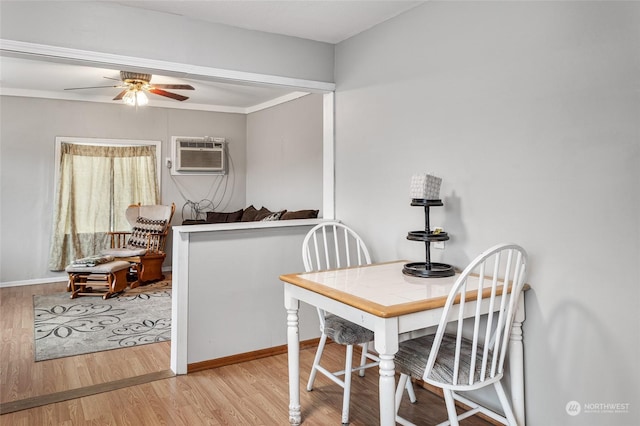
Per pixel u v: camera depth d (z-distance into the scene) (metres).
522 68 2.15
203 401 2.57
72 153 5.98
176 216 6.64
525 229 2.15
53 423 2.31
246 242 3.19
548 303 2.05
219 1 2.70
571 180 1.95
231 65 3.10
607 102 1.82
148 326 4.02
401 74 2.92
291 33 3.29
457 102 2.51
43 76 4.90
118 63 2.70
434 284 2.15
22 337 3.69
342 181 3.51
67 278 5.95
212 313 3.06
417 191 2.35
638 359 1.73
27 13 2.44
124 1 2.66
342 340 2.24
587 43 1.88
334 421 2.36
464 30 2.47
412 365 1.91
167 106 6.49
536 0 2.09
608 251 1.82
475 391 2.45
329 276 2.36
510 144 2.22
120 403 2.54
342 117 3.50
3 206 5.57
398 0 2.71
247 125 7.08
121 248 5.94
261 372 3.00
